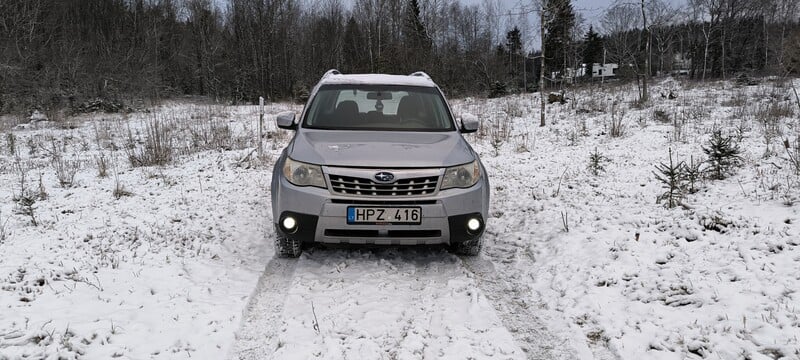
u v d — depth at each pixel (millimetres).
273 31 41094
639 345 2928
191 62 42344
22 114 17969
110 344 2893
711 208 5008
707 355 2754
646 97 19453
